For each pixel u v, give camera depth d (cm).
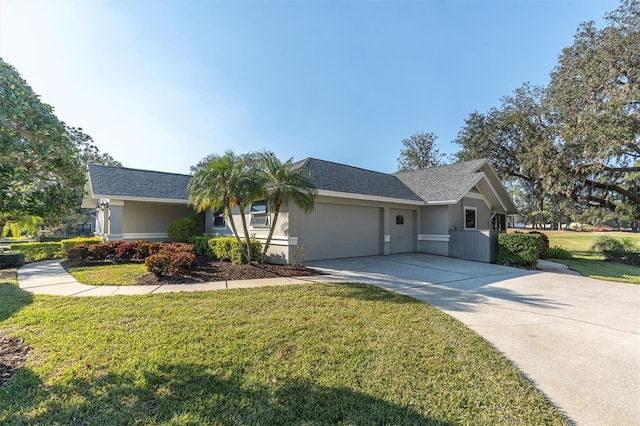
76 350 361
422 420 252
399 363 345
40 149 324
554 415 260
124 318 476
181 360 339
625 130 1292
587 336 442
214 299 595
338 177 1302
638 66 1376
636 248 1551
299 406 266
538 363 358
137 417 248
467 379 316
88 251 1078
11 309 519
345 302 586
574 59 1611
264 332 424
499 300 642
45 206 354
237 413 256
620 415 262
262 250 1066
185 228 1467
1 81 296
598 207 1816
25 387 287
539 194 2000
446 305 598
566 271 1086
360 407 267
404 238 1475
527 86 1983
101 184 1376
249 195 891
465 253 1327
